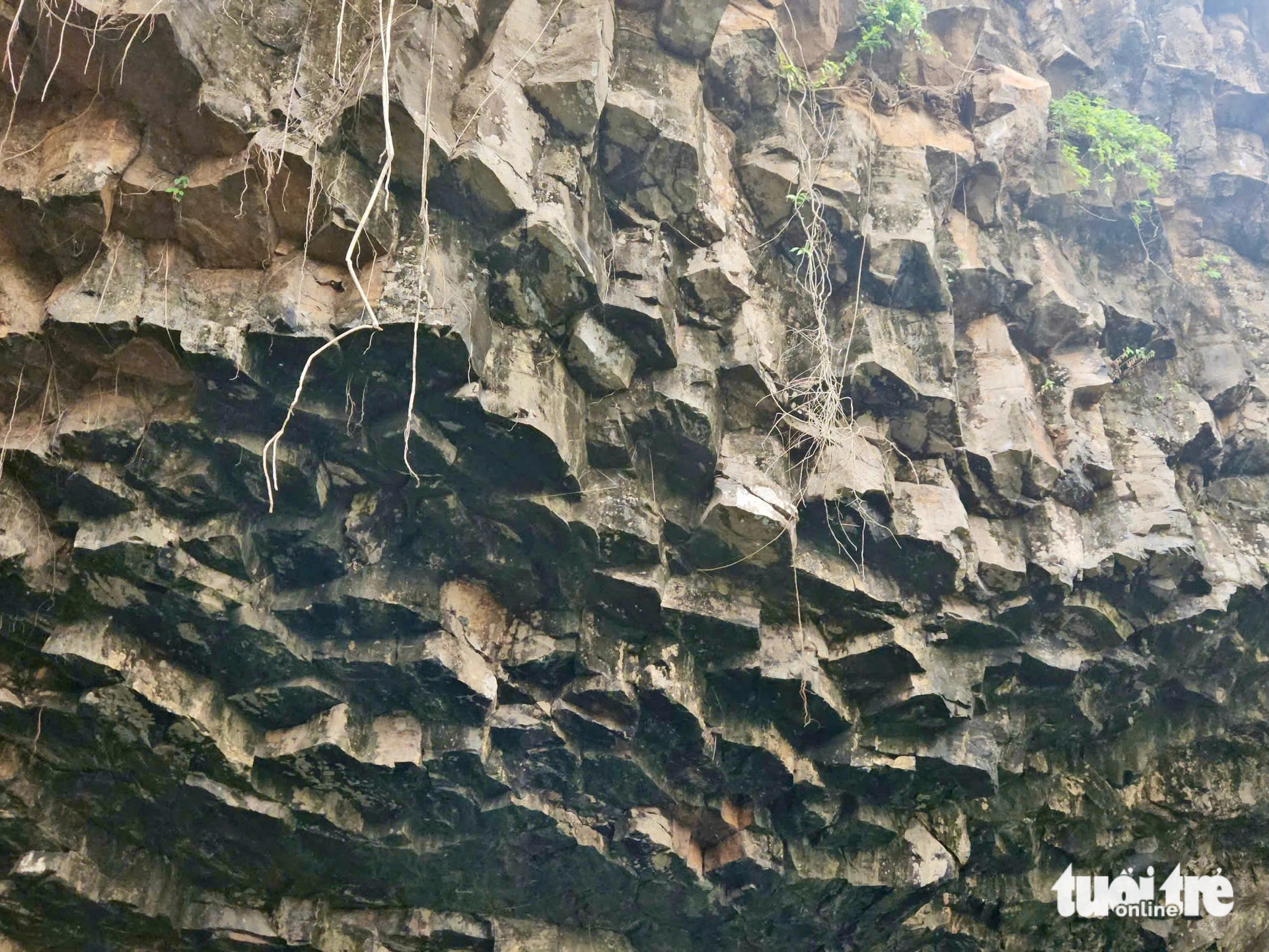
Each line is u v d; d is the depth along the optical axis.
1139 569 6.93
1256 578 7.40
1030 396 7.22
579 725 5.89
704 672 6.16
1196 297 8.70
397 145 5.13
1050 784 7.36
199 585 5.26
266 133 4.90
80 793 5.49
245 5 5.12
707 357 6.12
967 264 7.34
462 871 6.07
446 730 5.74
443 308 5.00
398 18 5.29
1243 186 9.44
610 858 6.21
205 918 5.79
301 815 5.67
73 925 5.57
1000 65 8.18
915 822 6.90
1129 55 9.49
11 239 5.02
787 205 6.62
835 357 6.68
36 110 5.04
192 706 5.39
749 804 6.49
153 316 4.84
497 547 5.77
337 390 5.16
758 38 6.68
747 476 6.04
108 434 5.05
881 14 7.46
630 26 6.30
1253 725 7.82
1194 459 7.96
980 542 6.74
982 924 7.34
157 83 4.87
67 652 5.13
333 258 5.10
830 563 6.28
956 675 6.57
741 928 6.70
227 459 5.20
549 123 5.69
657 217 6.13
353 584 5.57
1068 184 8.15
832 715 6.34
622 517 5.75
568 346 5.70
